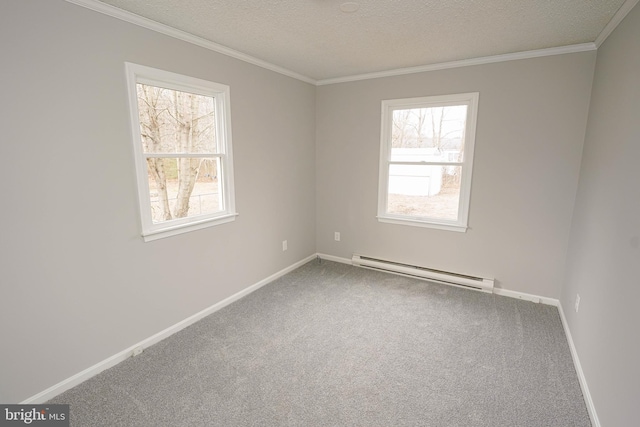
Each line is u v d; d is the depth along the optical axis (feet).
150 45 7.46
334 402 6.26
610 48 7.34
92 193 6.73
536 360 7.52
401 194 12.70
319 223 14.75
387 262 13.10
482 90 10.37
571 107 9.27
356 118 12.92
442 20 7.30
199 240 9.27
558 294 10.21
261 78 10.77
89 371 6.97
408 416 5.92
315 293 11.21
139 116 7.79
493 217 10.85
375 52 9.66
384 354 7.77
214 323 9.24
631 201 5.14
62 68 6.07
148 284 8.03
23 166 5.72
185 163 9.06
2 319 5.69
